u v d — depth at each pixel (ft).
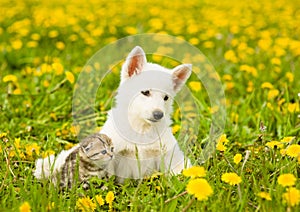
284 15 15.25
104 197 5.45
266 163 5.60
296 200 4.74
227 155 6.15
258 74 9.14
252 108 8.09
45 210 4.89
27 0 16.83
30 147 6.10
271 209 4.84
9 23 13.73
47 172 5.82
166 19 14.26
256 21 14.52
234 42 10.92
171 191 5.23
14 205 4.98
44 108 7.66
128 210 5.20
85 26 13.73
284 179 4.83
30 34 12.59
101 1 17.03
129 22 14.12
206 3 17.53
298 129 6.87
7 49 10.89
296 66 9.65
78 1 16.94
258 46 11.09
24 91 8.15
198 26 13.28
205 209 4.85
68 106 7.73
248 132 7.07
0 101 7.91
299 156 5.37
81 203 4.98
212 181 5.31
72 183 5.59
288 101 7.68
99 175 5.70
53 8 15.79
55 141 6.70
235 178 4.93
